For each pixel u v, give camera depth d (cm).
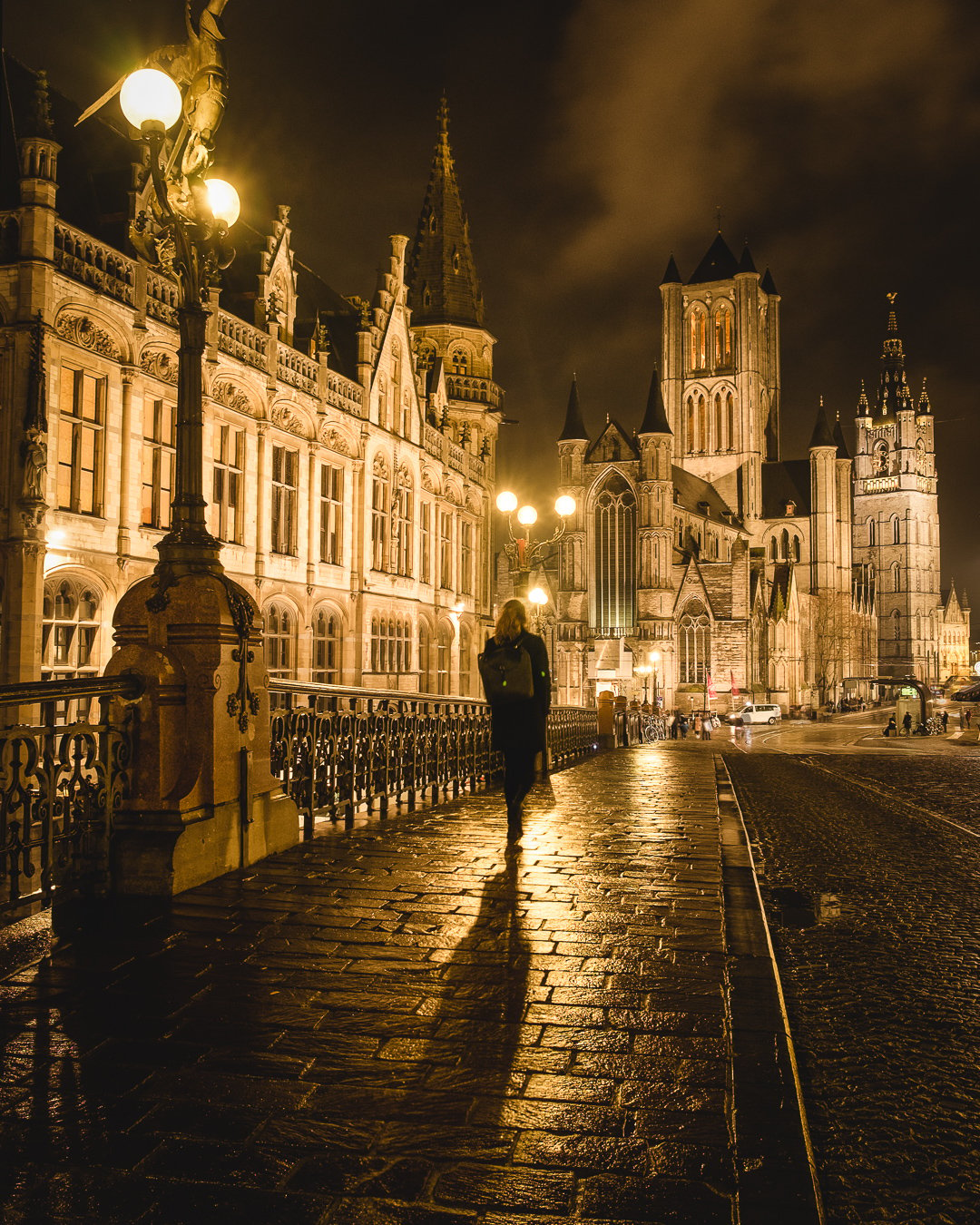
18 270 1903
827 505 12712
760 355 13238
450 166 4722
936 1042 557
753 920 671
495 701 880
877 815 1544
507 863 840
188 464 788
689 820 1134
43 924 629
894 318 17225
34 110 1914
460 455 4250
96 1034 453
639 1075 412
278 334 2748
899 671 16475
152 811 721
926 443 17150
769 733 6700
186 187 790
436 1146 354
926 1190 395
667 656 9169
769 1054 435
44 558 1912
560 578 10006
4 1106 382
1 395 1911
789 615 10819
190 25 812
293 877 769
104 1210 314
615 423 9938
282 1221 308
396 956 571
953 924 823
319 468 3002
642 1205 318
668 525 9294
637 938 613
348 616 3183
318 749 1002
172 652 755
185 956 565
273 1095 393
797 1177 334
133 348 2189
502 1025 466
